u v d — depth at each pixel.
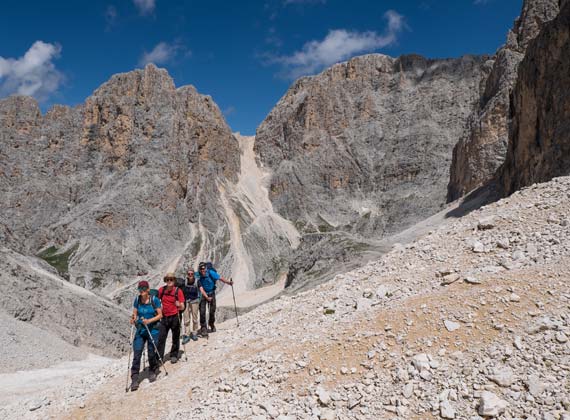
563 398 6.79
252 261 155.62
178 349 12.25
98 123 175.25
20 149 166.25
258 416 8.23
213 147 195.88
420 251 12.89
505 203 13.88
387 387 8.09
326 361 9.24
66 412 10.65
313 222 189.75
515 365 7.65
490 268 10.52
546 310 8.59
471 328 8.77
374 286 11.96
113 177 167.12
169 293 11.89
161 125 176.00
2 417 11.38
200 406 9.18
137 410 9.88
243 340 12.03
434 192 184.12
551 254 10.30
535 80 55.91
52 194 156.88
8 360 25.78
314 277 58.88
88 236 142.00
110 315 48.03
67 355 30.67
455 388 7.61
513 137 66.00
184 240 157.88
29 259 62.44
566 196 12.49
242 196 195.25
